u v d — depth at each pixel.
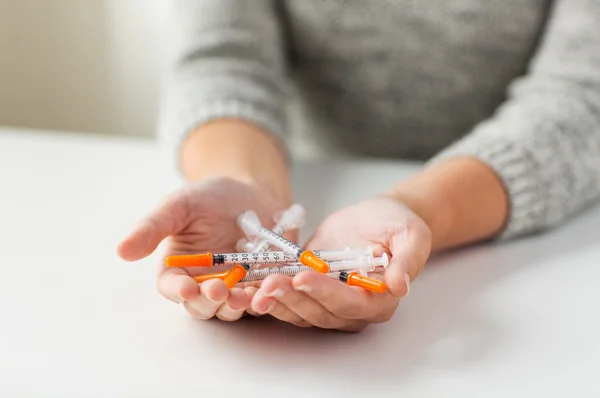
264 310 0.51
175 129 0.82
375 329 0.58
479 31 0.91
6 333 0.56
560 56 0.82
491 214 0.70
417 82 0.95
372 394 0.51
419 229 0.58
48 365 0.53
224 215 0.61
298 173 0.85
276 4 0.98
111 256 0.67
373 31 0.94
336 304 0.53
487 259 0.68
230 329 0.57
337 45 0.96
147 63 1.30
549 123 0.75
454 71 0.94
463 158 0.73
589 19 0.82
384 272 0.56
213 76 0.86
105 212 0.75
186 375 0.53
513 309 0.60
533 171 0.72
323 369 0.53
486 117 0.98
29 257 0.66
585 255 0.69
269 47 0.91
